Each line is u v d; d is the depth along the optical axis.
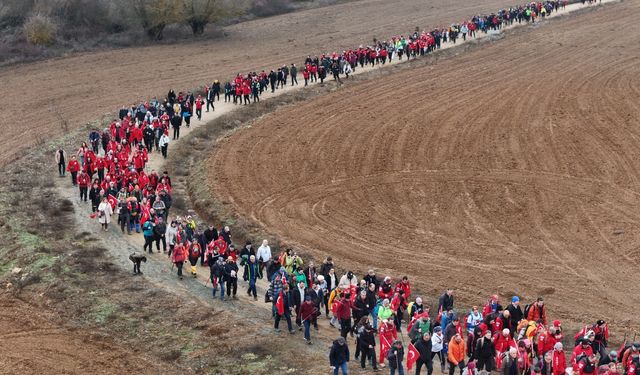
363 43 87.50
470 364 23.66
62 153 47.62
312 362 26.73
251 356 27.23
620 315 32.84
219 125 58.12
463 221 43.34
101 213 39.16
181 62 80.00
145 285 33.22
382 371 26.00
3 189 45.28
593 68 73.62
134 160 44.94
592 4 105.62
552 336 25.44
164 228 36.62
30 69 77.81
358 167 50.94
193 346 28.39
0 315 31.20
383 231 41.97
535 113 60.59
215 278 32.03
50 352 28.23
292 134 56.84
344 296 27.38
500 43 85.56
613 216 43.31
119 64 79.38
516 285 35.62
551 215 43.78
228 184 47.78
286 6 110.12
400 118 60.00
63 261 35.41
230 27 99.38
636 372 23.88
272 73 66.69
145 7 88.38
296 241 40.09
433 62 77.75
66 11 89.25
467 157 52.47
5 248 37.22
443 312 26.86
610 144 53.91
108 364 27.42
